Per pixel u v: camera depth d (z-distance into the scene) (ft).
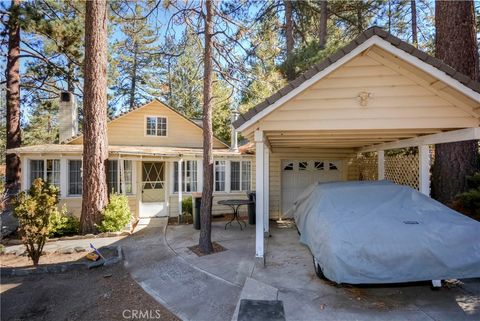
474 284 14.55
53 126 97.14
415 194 16.21
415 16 49.19
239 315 11.91
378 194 16.76
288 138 22.49
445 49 23.62
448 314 11.89
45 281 17.44
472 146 23.45
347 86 15.97
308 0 46.03
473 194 18.86
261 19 47.65
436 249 11.74
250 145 45.21
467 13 23.16
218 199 39.91
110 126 43.73
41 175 33.73
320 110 16.20
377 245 11.96
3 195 28.07
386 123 15.66
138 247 23.86
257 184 17.63
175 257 20.89
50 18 42.83
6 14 39.24
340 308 12.48
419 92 15.43
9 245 25.05
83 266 19.54
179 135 47.37
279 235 26.25
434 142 17.65
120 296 15.21
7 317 13.43
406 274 11.73
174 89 82.79
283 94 15.83
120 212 28.48
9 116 43.96
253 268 17.47
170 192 38.96
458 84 13.83
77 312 13.71
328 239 12.80
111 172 36.58
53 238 26.66
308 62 37.01
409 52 14.11
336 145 30.22
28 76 52.60
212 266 18.65
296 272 16.71
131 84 87.86
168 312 13.43
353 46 14.85
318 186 20.11
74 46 44.37
